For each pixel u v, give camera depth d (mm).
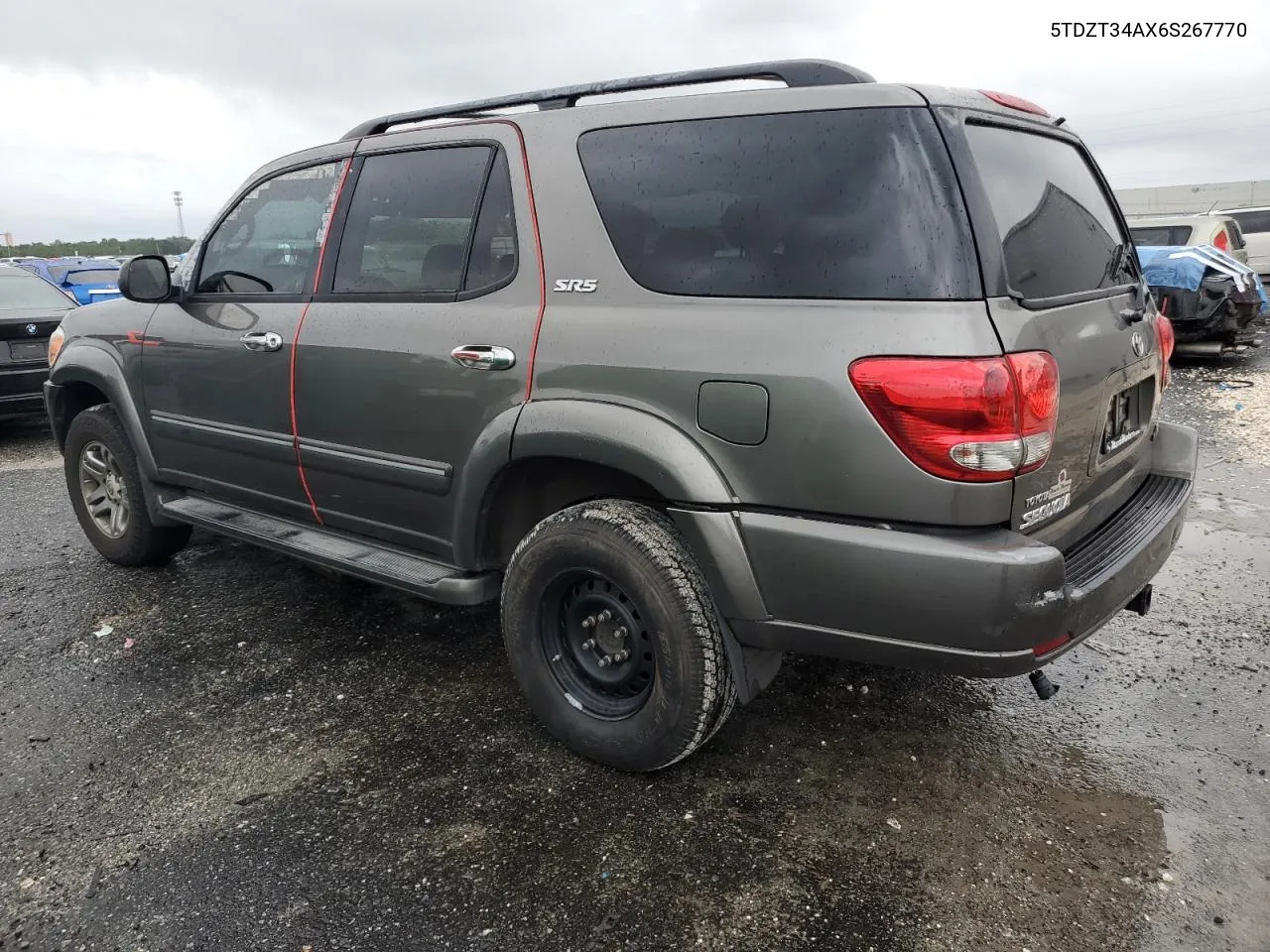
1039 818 2502
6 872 2361
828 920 2139
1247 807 2533
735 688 2508
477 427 2775
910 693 3182
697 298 2389
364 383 3055
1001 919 2133
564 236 2648
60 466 7004
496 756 2842
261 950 2082
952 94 2305
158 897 2256
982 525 2098
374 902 2221
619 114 2631
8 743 2965
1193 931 2084
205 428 3725
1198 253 9641
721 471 2324
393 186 3117
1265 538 4605
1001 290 2104
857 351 2105
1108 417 2646
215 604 4066
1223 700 3105
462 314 2818
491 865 2346
